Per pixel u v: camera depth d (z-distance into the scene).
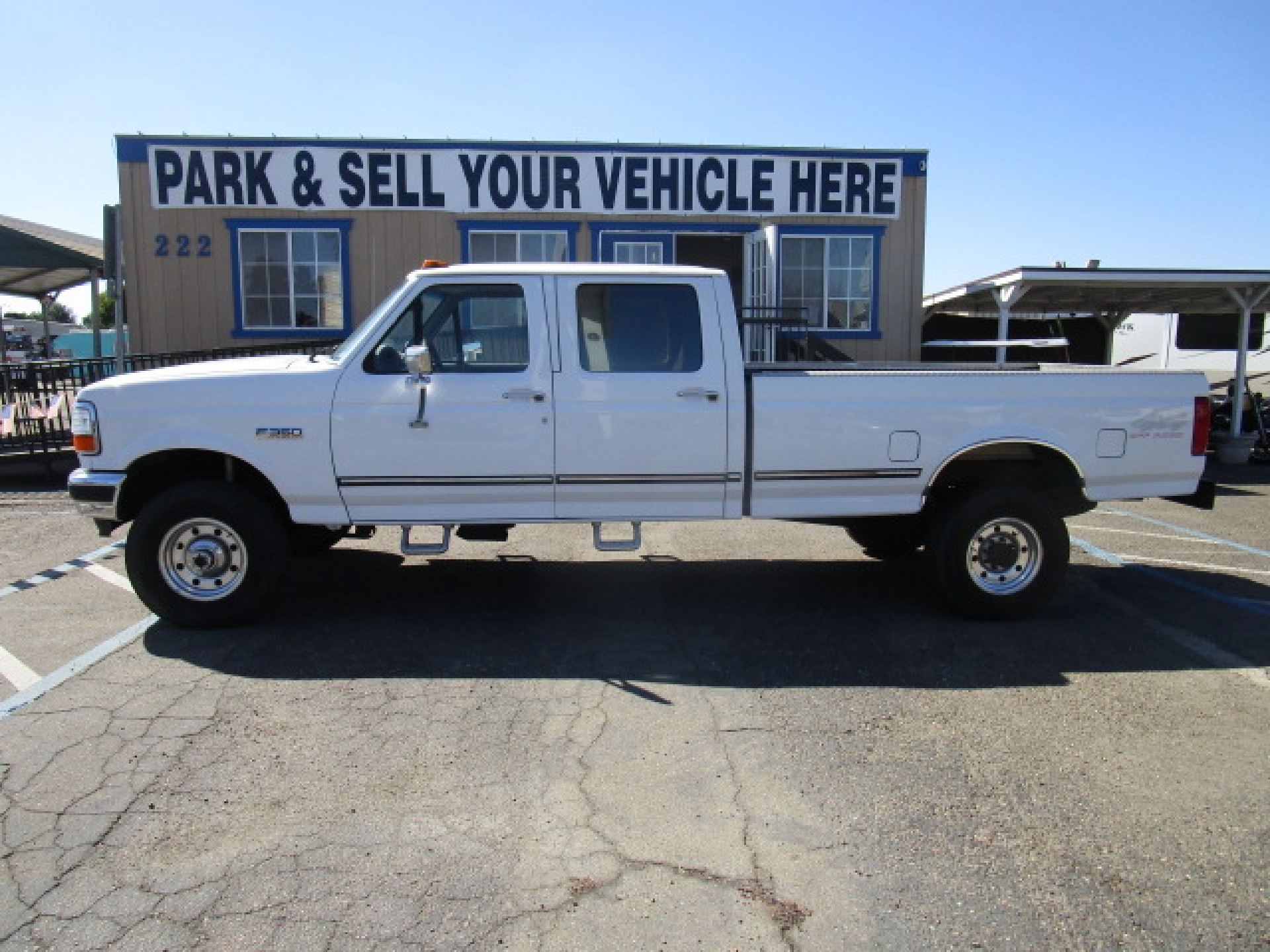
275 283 13.38
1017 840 3.26
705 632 5.51
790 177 13.73
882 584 6.61
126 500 5.42
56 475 11.42
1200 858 3.15
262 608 5.38
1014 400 5.59
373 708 4.34
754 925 2.79
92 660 4.94
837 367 6.47
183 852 3.14
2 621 5.62
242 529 5.28
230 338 13.38
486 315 5.40
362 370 5.30
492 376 5.32
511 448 5.34
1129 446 5.72
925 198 13.97
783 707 4.40
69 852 3.13
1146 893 2.96
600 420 5.36
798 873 3.06
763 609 5.98
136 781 3.63
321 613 5.80
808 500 5.57
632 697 4.50
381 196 13.30
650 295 5.45
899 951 2.69
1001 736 4.10
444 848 3.18
